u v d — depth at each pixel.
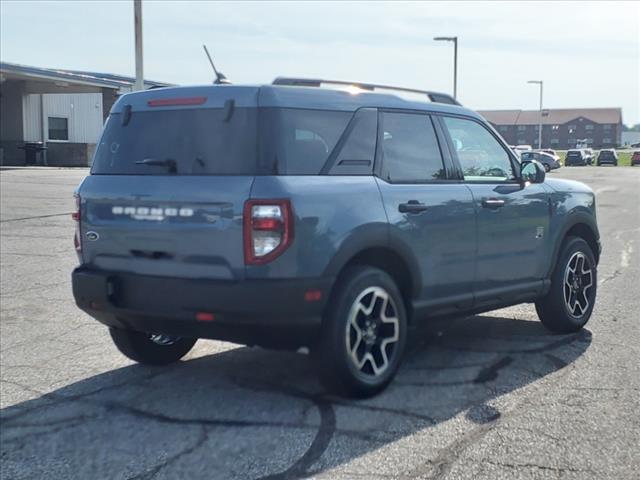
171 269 4.97
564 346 6.71
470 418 4.98
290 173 4.89
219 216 4.79
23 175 31.80
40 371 6.08
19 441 4.69
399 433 4.73
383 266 5.58
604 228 16.50
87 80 41.12
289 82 5.43
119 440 4.69
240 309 4.72
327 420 4.95
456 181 6.05
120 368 6.15
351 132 5.35
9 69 36.31
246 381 5.77
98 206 5.32
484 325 7.52
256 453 4.46
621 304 8.44
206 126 5.08
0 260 11.35
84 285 5.26
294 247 4.73
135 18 20.06
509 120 136.75
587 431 4.75
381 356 5.38
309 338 4.96
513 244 6.41
